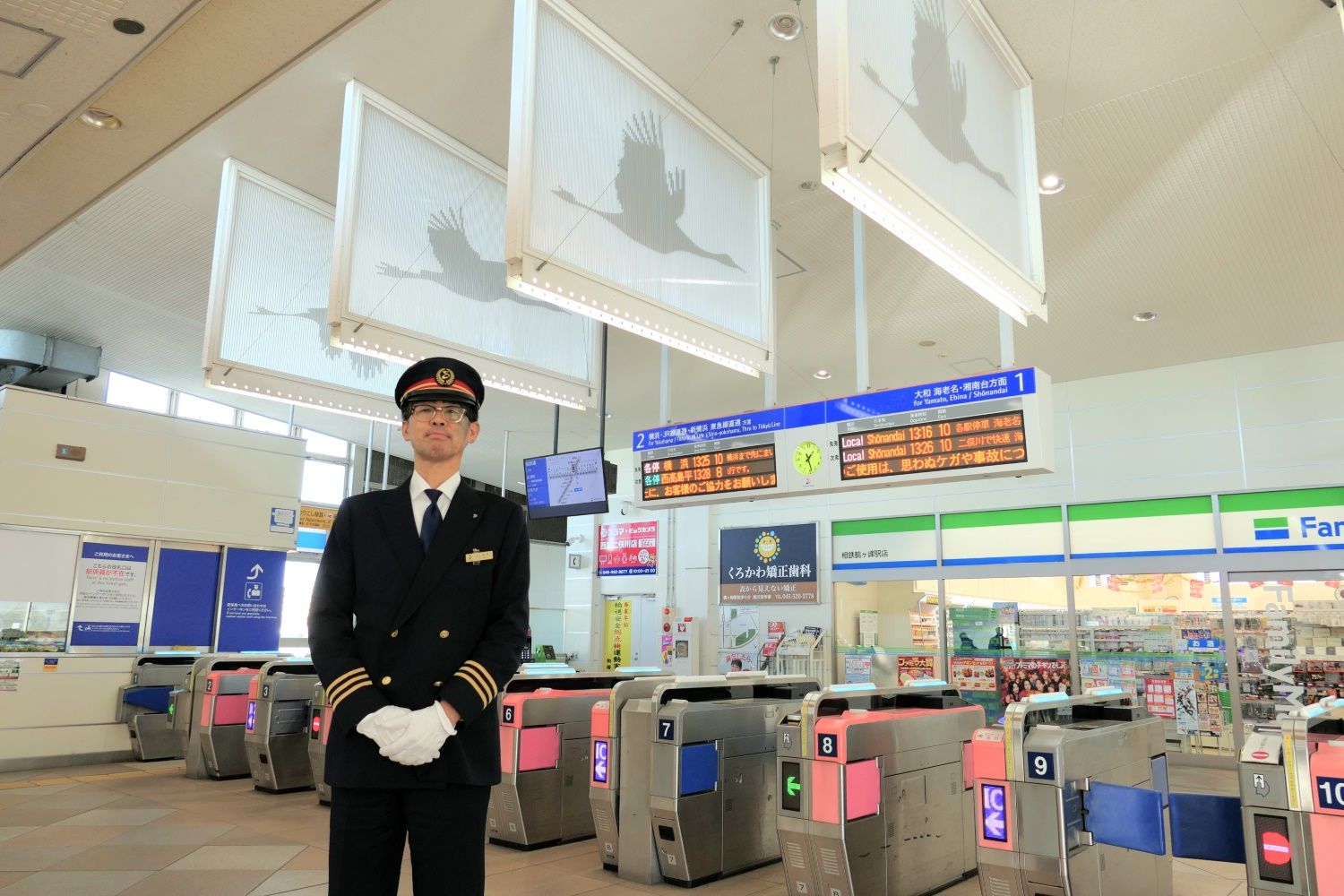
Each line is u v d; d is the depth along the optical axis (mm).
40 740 9156
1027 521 11562
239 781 8531
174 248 9188
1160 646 10391
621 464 16188
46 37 3717
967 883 5504
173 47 4043
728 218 7012
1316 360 10141
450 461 2176
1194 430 10719
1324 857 3264
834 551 13094
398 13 5883
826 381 12445
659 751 5305
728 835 5543
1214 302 9234
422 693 1926
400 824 1951
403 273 6941
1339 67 5859
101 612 9719
